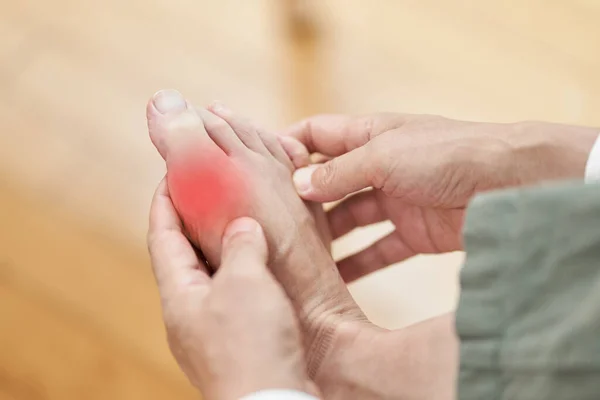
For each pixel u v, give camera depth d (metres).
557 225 0.57
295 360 0.62
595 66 0.96
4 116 0.94
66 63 0.96
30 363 0.86
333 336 0.69
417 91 0.95
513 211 0.58
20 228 0.90
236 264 0.64
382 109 0.94
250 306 0.62
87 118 0.94
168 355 0.86
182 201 0.70
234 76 0.95
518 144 0.71
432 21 0.97
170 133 0.71
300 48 0.96
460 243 0.77
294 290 0.72
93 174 0.92
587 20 0.97
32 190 0.91
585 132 0.71
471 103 0.94
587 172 0.70
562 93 0.95
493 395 0.58
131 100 0.95
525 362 0.57
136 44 0.96
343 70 0.96
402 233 0.79
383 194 0.78
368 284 0.88
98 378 0.86
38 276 0.89
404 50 0.96
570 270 0.57
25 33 0.97
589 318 0.56
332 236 0.80
